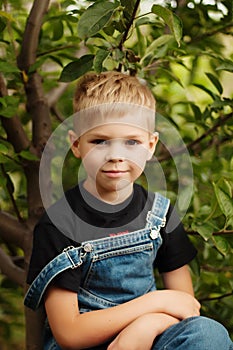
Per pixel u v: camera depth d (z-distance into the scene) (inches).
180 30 67.0
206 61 107.1
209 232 73.1
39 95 89.2
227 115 89.4
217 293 91.4
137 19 75.0
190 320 62.5
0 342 110.7
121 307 65.0
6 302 108.0
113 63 81.9
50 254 66.0
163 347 61.9
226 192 73.5
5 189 85.8
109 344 66.0
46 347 70.0
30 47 86.6
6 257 91.9
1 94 84.0
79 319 64.9
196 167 87.0
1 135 96.7
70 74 75.3
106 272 67.3
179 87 109.0
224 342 61.7
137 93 67.6
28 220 87.0
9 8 101.7
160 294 66.1
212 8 92.3
